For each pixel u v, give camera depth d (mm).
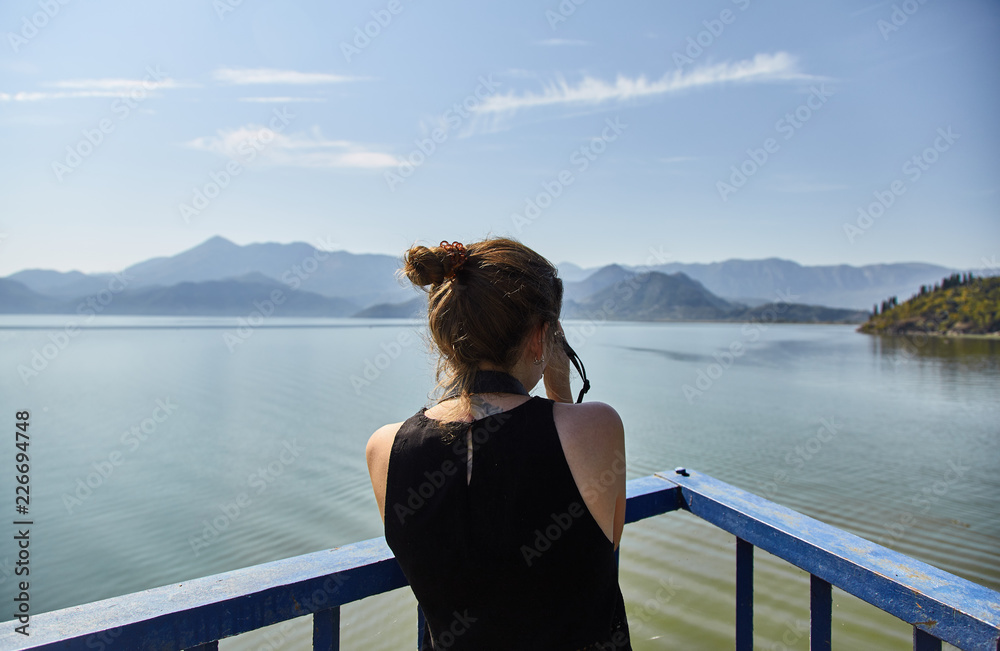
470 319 1184
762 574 8281
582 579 1059
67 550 10664
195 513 12523
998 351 74688
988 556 10359
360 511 12633
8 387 34094
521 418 1105
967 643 1072
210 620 1176
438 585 1096
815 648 1394
